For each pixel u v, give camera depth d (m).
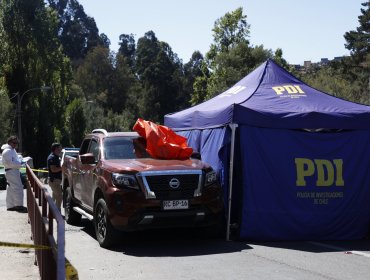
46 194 4.96
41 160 51.03
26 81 51.00
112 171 8.64
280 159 9.53
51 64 54.94
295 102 10.11
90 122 85.06
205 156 10.54
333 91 47.53
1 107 43.22
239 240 9.36
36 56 52.44
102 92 126.88
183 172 8.55
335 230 9.62
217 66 67.06
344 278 6.71
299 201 9.52
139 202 8.26
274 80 11.15
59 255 3.74
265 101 10.16
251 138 9.48
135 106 129.88
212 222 8.78
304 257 8.00
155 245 9.00
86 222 12.15
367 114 9.70
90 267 7.37
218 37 71.31
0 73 51.28
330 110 9.73
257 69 11.70
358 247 8.88
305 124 9.45
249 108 9.42
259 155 9.48
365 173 9.81
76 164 11.09
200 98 72.62
